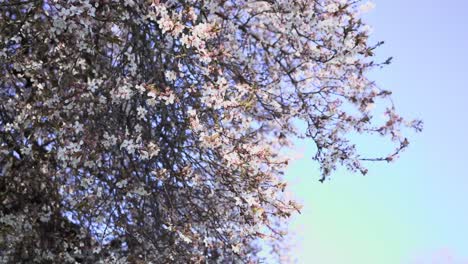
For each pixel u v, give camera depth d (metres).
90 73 7.92
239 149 7.41
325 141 7.58
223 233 8.07
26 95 7.84
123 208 7.88
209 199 7.99
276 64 8.99
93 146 7.13
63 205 8.24
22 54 7.51
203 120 7.42
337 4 8.16
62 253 8.09
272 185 7.86
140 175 7.66
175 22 6.62
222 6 8.32
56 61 7.63
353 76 9.08
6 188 8.12
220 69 7.38
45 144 8.16
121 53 7.42
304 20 7.82
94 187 7.60
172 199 7.70
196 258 7.77
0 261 7.92
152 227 7.80
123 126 7.41
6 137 7.96
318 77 9.19
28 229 8.07
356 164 7.46
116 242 8.06
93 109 7.33
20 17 7.53
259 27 9.05
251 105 7.14
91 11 6.81
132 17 7.38
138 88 6.76
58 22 7.07
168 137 7.57
